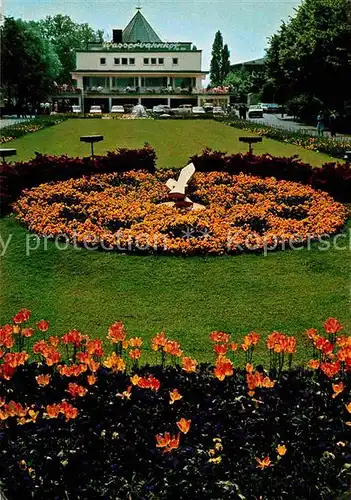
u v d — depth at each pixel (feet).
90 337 18.11
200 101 164.45
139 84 169.37
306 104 106.73
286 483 10.00
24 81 135.13
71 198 32.07
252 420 10.98
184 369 12.23
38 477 10.30
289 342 12.99
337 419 11.12
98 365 12.35
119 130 84.28
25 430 10.96
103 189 35.50
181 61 164.25
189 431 10.85
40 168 35.65
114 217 28.09
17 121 107.04
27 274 22.94
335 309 19.62
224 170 39.27
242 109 124.16
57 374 12.46
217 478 10.03
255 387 11.60
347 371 12.21
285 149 58.85
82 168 38.01
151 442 10.64
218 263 23.41
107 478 10.30
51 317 19.45
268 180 36.09
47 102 157.28
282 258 23.81
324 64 88.58
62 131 81.97
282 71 107.86
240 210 29.22
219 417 11.18
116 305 20.34
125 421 11.09
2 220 29.45
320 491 9.88
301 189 33.35
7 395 11.99
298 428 10.77
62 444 10.79
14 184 33.14
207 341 17.70
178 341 17.71
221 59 231.30
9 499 10.11
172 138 71.87
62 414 11.18
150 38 172.24
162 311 19.79
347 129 82.74
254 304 20.17
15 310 20.04
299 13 97.55
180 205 30.71
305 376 12.35
